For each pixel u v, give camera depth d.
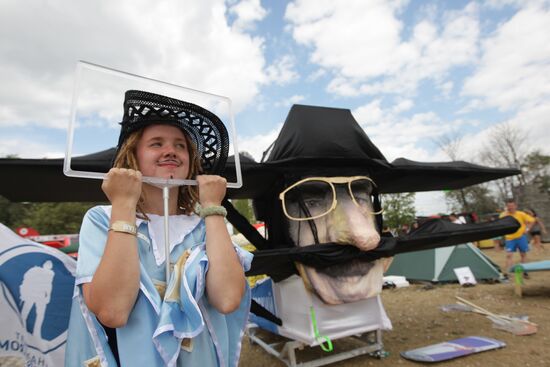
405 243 3.51
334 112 3.47
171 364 1.00
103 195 3.12
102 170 2.43
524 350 3.64
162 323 1.02
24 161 2.19
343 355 3.41
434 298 6.34
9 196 2.82
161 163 1.31
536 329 4.27
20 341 1.89
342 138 3.28
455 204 34.41
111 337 1.10
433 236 3.60
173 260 1.21
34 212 31.22
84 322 1.17
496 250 14.24
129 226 1.04
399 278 7.98
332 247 3.04
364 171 3.43
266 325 3.79
